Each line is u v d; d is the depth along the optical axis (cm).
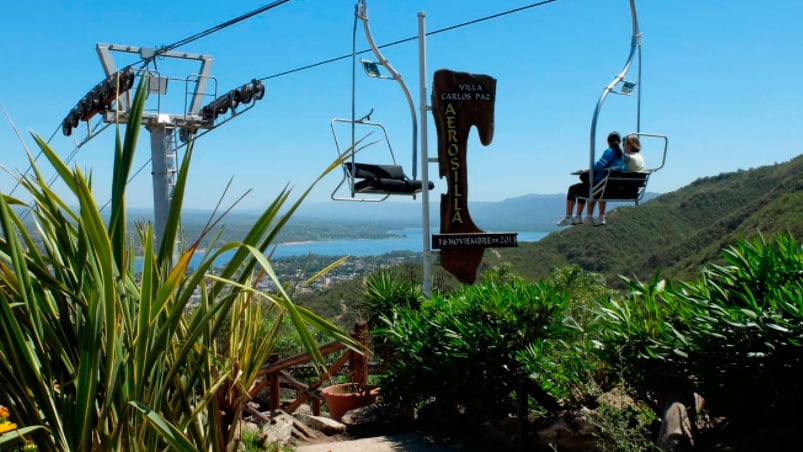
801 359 320
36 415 188
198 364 225
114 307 182
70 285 198
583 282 640
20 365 183
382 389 579
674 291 393
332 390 669
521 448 466
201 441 225
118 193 199
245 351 243
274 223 213
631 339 399
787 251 353
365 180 782
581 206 828
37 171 195
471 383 517
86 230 183
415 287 753
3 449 187
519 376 473
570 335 501
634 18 771
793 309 315
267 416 634
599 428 416
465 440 516
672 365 388
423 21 771
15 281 193
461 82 763
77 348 197
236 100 1268
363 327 666
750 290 349
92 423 191
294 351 848
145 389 199
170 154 1320
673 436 353
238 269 220
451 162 759
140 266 224
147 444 198
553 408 477
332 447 513
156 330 206
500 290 529
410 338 563
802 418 328
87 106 1150
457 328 529
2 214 173
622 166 774
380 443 521
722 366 348
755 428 352
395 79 768
